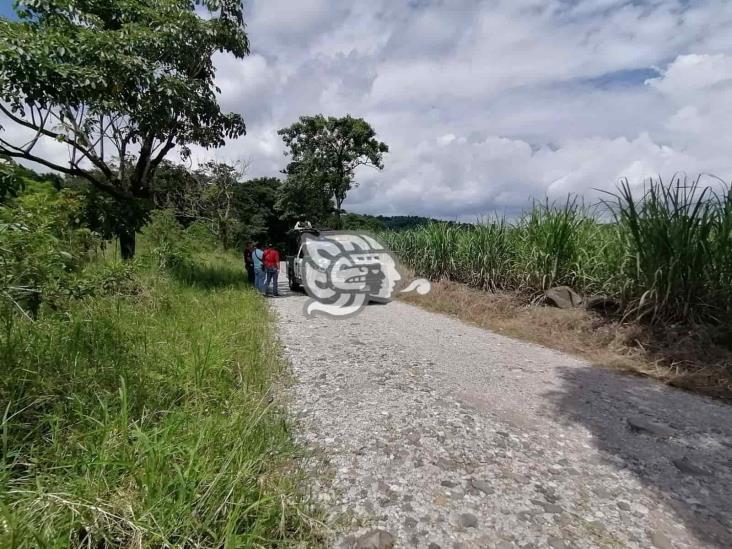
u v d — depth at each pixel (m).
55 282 3.35
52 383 2.67
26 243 2.89
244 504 1.94
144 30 8.49
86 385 2.79
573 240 7.74
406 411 3.42
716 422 3.29
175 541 1.71
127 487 1.88
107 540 1.62
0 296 2.82
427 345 5.66
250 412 2.97
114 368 3.10
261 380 3.79
